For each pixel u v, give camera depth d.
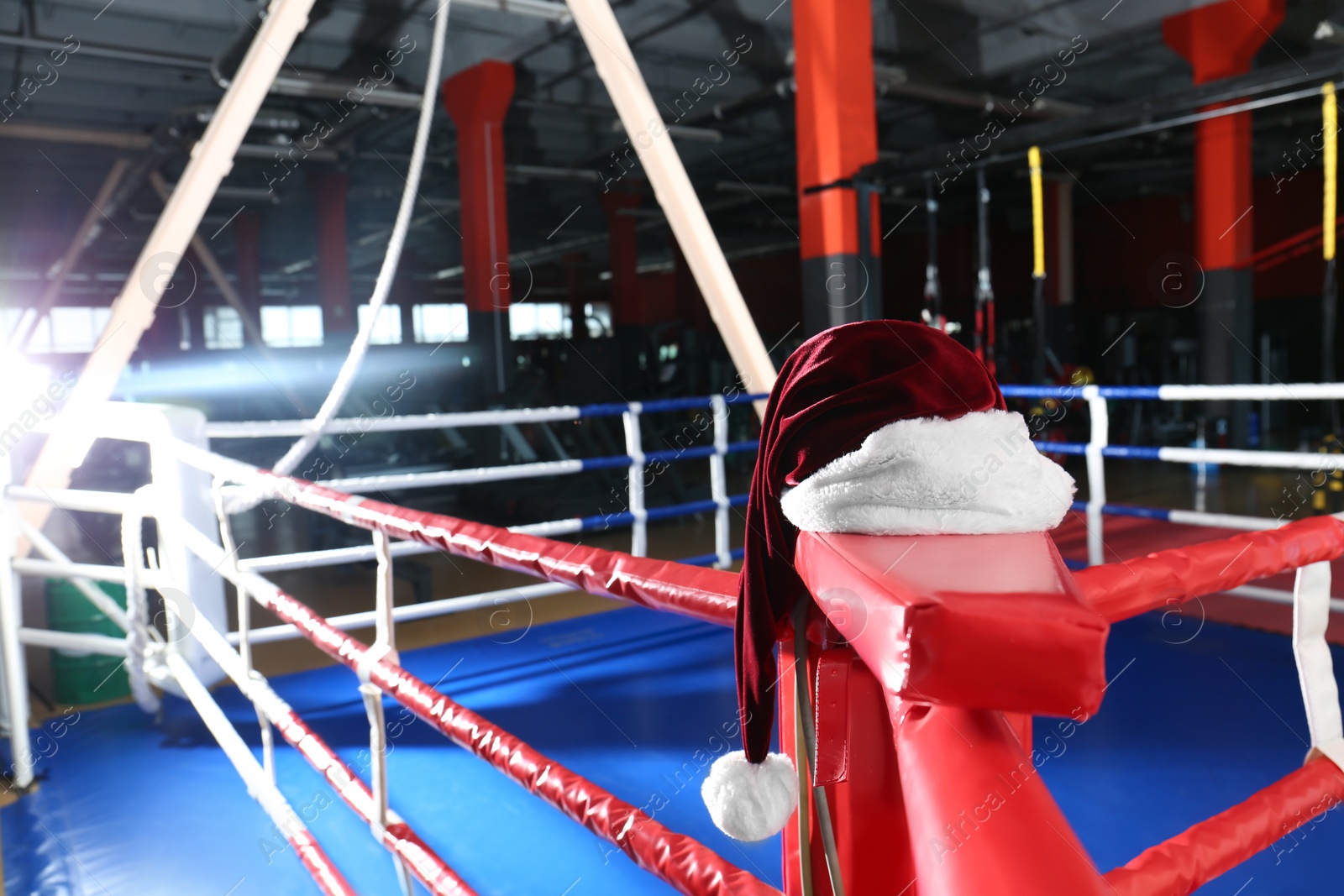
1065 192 12.77
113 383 2.54
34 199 12.32
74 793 2.17
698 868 0.65
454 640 3.41
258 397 10.37
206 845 1.90
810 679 0.58
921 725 0.37
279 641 3.48
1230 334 8.09
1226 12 7.31
